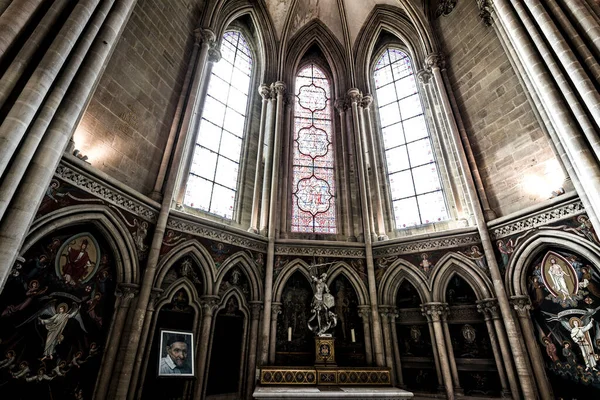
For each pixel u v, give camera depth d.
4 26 5.67
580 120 7.20
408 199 13.33
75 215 7.50
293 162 14.49
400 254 11.74
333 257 12.03
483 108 12.05
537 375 8.59
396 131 14.83
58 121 6.17
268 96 15.10
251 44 16.33
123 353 7.82
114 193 8.48
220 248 10.66
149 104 10.33
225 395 9.59
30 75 5.89
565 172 9.13
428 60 14.05
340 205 13.75
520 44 8.85
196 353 9.22
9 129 5.20
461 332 10.37
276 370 9.39
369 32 16.92
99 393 7.32
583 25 7.64
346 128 15.33
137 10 10.35
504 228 10.19
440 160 13.02
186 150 11.12
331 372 9.50
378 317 11.07
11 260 5.12
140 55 10.25
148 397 8.22
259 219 12.69
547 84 8.03
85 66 6.86
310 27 17.27
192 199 11.41
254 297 10.95
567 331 8.38
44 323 6.75
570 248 8.59
